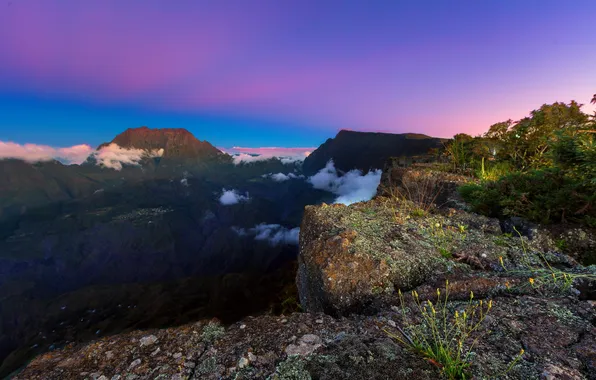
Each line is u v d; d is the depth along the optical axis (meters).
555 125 7.95
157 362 2.18
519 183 5.25
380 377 1.72
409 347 2.02
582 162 4.50
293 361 1.99
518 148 9.07
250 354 2.11
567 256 3.60
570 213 4.43
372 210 5.61
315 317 2.60
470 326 2.23
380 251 3.61
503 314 2.35
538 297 2.62
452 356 1.87
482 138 10.57
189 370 2.07
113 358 2.27
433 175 9.09
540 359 1.82
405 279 3.25
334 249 3.67
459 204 6.68
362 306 3.08
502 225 4.95
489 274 3.19
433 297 2.85
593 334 2.02
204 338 2.43
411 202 6.31
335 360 1.93
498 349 1.94
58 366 2.23
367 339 2.16
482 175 8.44
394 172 11.28
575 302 2.47
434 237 4.27
